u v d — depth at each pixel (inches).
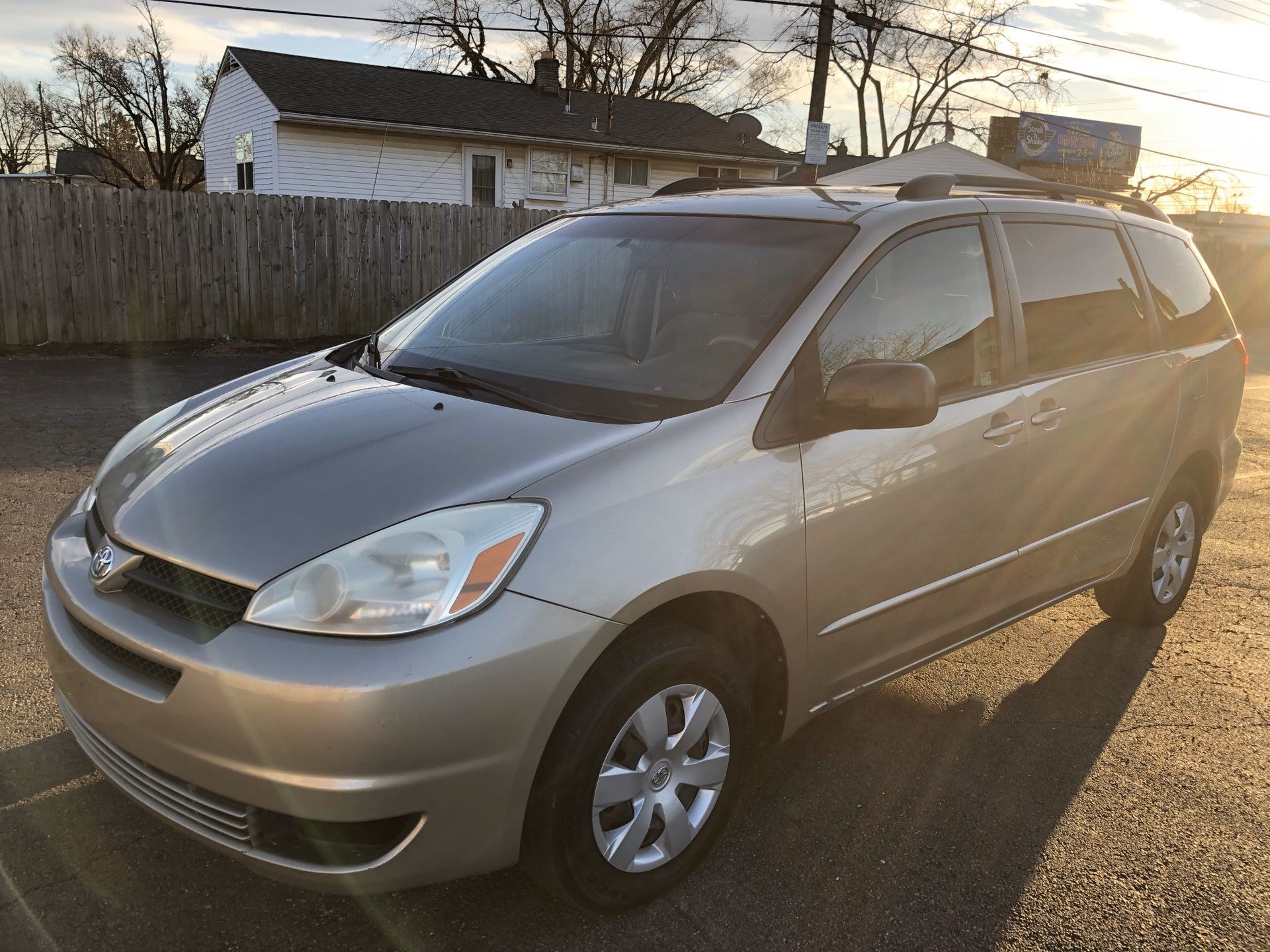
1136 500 156.7
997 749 133.2
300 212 515.2
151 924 92.2
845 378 101.3
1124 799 121.7
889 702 146.5
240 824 80.8
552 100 1014.4
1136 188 1605.6
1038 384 132.3
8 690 132.6
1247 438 365.4
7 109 2242.9
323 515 85.3
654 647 90.7
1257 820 118.3
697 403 101.7
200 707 78.6
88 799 110.7
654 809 95.5
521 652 80.6
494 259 149.9
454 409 104.3
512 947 91.5
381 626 78.1
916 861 107.3
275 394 117.8
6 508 210.8
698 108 1146.0
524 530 83.7
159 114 1631.4
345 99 836.0
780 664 104.4
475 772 80.2
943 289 123.6
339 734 75.5
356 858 80.8
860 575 109.0
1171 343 162.1
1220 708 147.8
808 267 114.1
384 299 550.0
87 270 465.4
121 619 85.7
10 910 93.0
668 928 95.1
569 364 115.1
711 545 92.5
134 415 315.9
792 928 96.0
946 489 117.3
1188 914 100.6
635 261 128.6
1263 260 963.3
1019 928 97.5
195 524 88.0
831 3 712.4
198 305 497.7
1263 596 197.5
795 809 116.5
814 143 698.2
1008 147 1593.3
